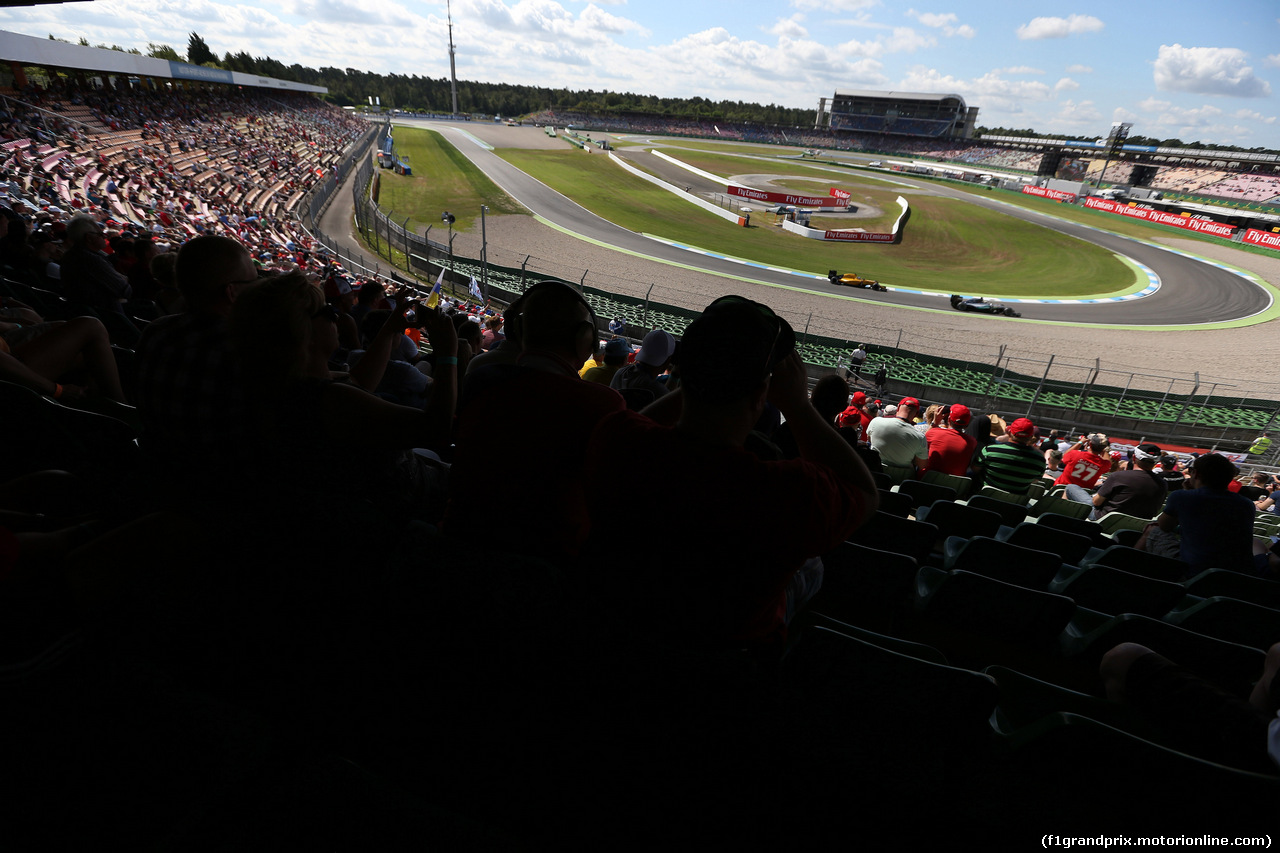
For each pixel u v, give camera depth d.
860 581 2.87
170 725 1.33
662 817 1.52
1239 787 1.43
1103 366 26.06
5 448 2.37
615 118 145.88
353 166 60.19
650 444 1.34
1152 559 3.52
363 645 1.83
